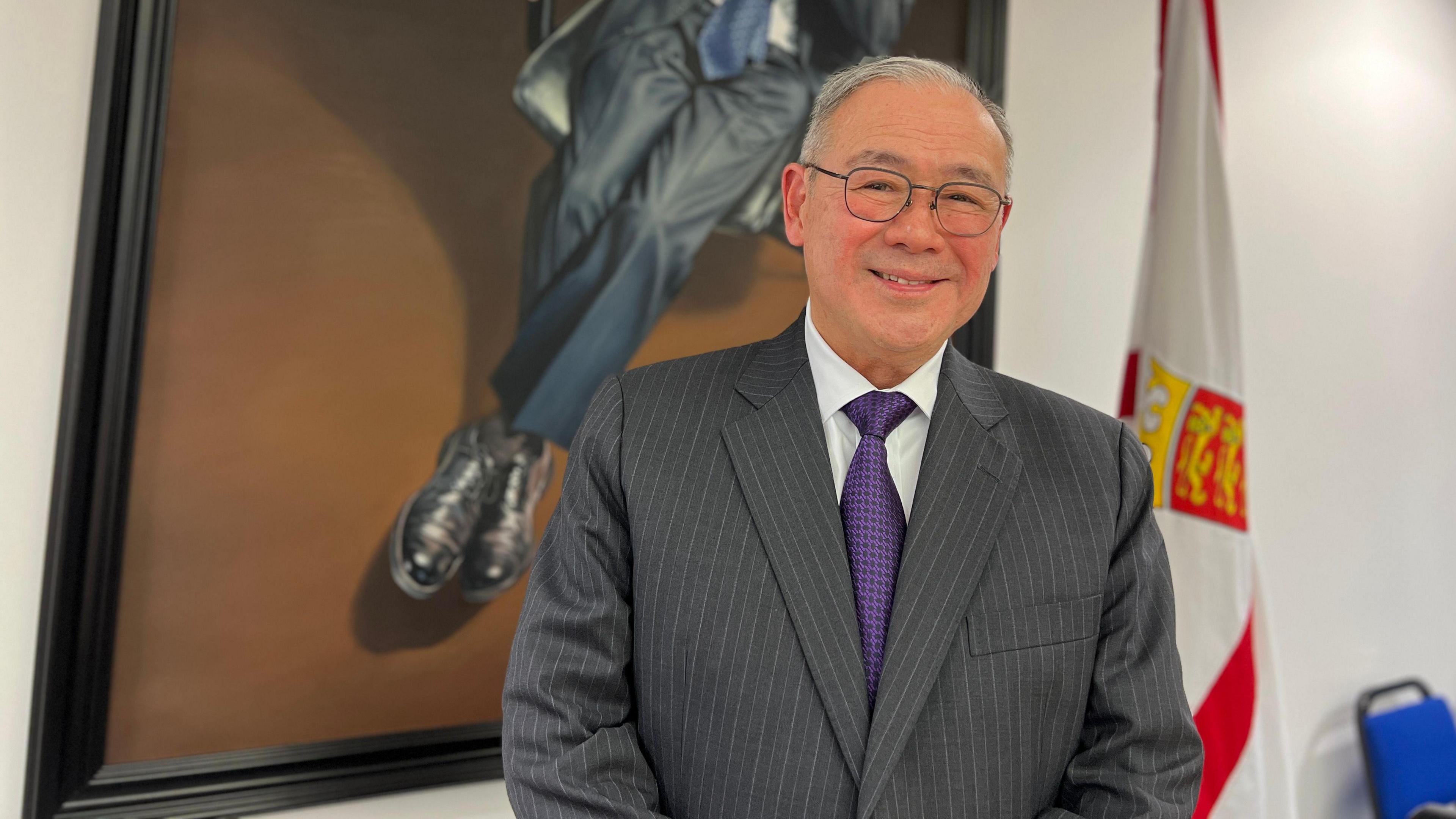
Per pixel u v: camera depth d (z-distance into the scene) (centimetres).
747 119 168
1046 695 88
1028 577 90
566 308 156
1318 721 240
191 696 133
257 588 137
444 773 147
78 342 125
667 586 88
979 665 86
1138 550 96
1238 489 185
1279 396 237
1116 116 210
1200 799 171
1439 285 269
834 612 86
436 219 148
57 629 124
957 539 89
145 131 129
